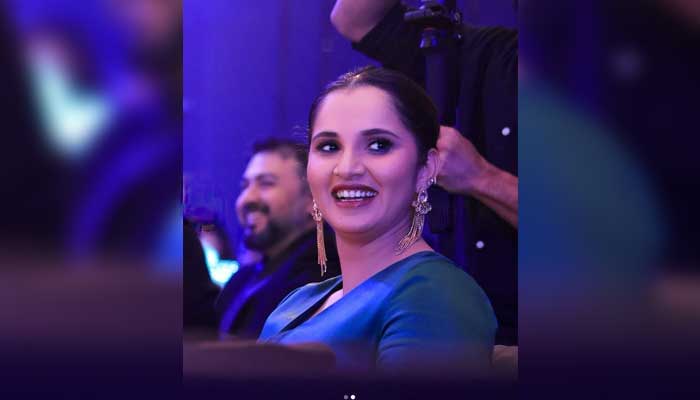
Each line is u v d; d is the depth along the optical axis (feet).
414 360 10.78
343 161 10.89
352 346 10.94
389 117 10.82
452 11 10.87
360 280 10.98
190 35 11.41
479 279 10.87
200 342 11.37
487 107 10.89
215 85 11.37
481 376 10.85
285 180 11.16
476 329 10.82
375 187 10.83
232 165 11.30
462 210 10.87
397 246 10.91
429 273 10.82
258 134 11.23
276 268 11.22
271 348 11.19
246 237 11.27
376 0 10.85
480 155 10.89
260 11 11.26
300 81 11.17
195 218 11.35
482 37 10.94
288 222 11.18
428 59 10.85
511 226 10.85
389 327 10.84
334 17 11.10
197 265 11.37
